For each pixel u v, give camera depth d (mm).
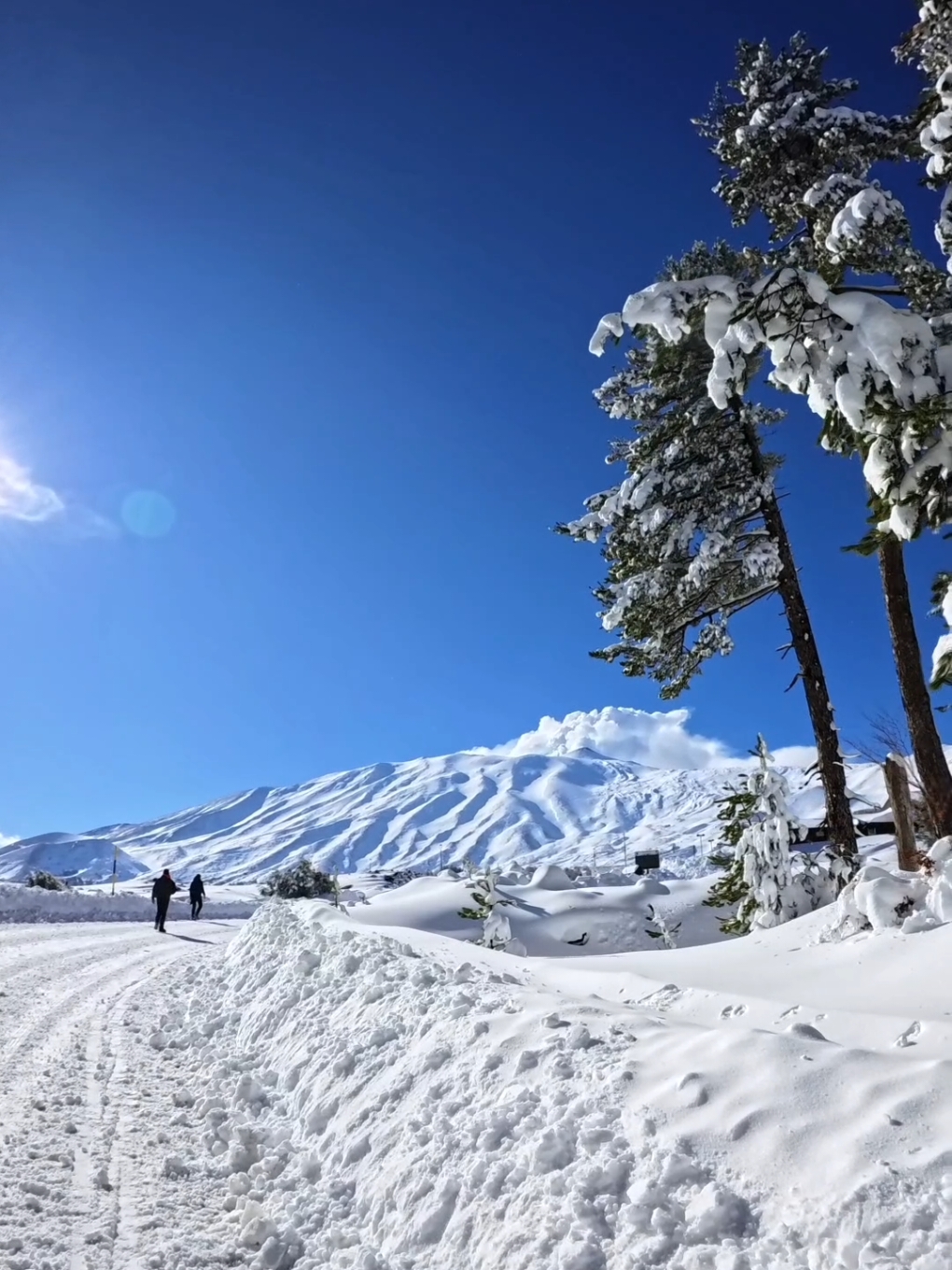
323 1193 4465
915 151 12984
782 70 13992
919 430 6781
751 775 14180
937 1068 3172
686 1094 3547
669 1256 2795
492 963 9812
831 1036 5617
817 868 13484
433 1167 3984
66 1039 7996
